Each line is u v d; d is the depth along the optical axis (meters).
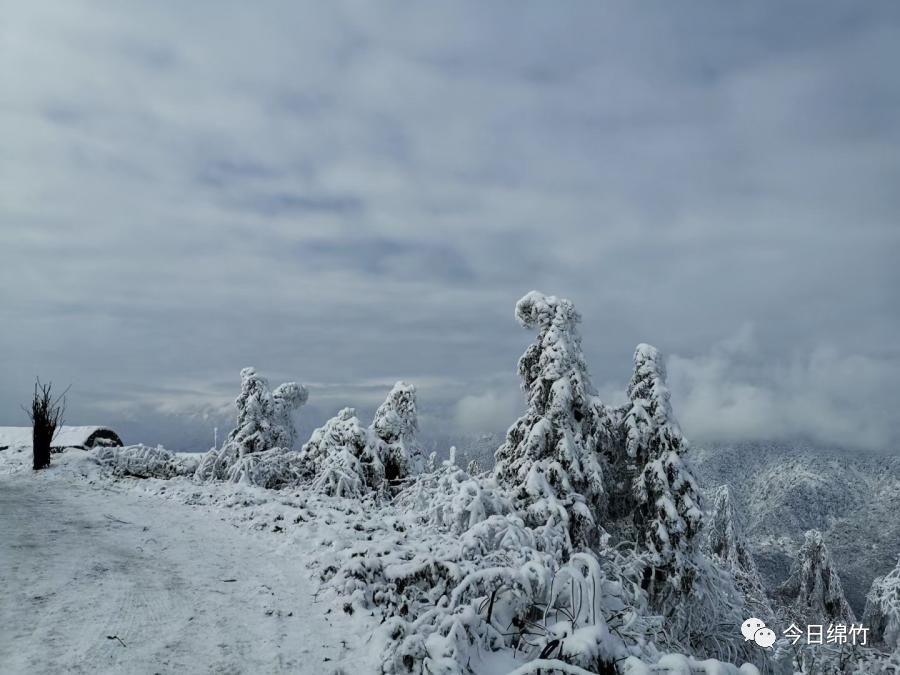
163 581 7.62
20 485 14.90
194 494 14.75
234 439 20.50
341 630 6.61
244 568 8.67
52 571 7.43
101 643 5.54
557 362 16.62
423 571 7.71
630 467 18.30
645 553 16.55
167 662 5.33
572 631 6.44
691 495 17.12
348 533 10.75
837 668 31.16
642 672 5.70
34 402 18.56
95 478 17.33
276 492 15.82
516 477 16.17
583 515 14.73
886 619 33.62
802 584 42.50
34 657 5.08
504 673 6.07
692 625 16.38
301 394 25.88
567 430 16.30
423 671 5.50
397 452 20.39
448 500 12.80
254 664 5.54
